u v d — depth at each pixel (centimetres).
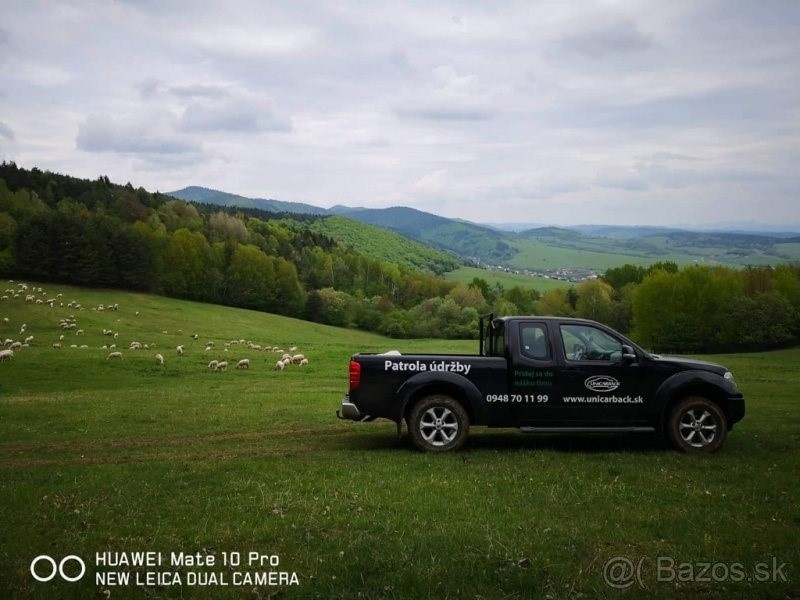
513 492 839
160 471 962
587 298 11175
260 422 1526
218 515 741
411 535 670
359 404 1124
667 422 1138
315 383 2878
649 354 1183
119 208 15812
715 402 1158
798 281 9931
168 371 3434
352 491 841
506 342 1148
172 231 14912
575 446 1192
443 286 16338
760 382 2888
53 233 9850
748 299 8819
